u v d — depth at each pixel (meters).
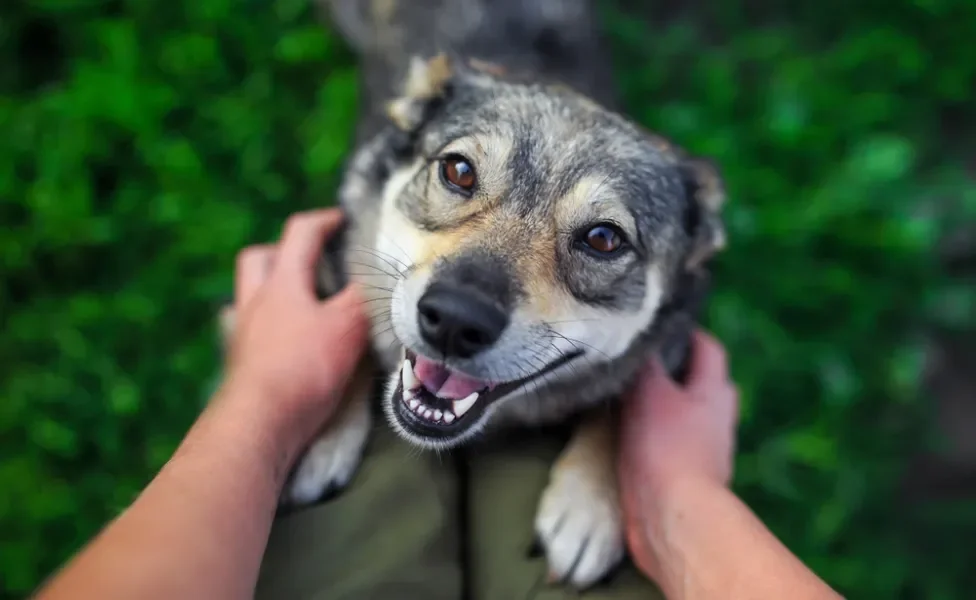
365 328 0.38
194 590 0.25
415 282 0.34
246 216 0.61
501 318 0.33
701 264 0.43
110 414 0.56
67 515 0.54
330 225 0.42
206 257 0.59
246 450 0.31
